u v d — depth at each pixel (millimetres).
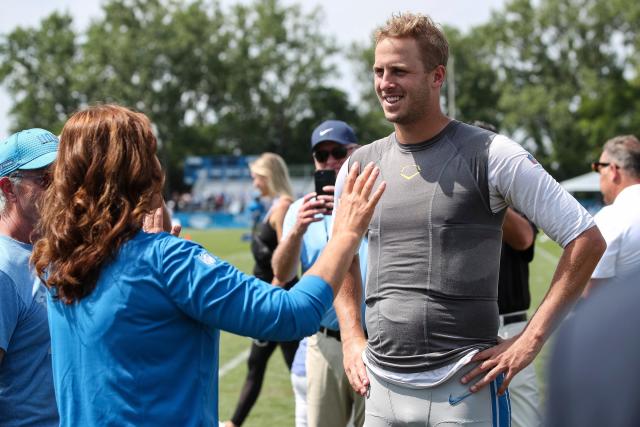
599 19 54125
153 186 1896
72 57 59000
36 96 57656
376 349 2592
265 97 59438
